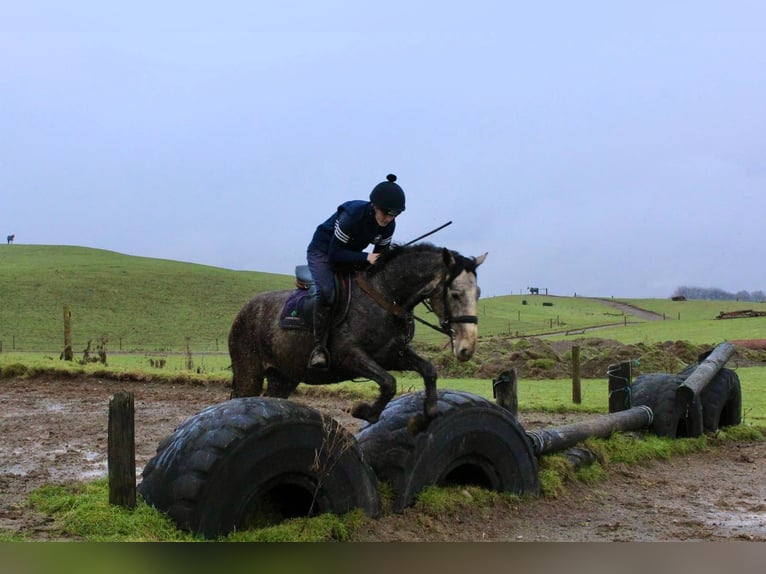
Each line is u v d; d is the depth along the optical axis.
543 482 7.40
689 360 25.22
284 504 5.73
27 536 4.81
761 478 8.93
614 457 8.98
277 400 5.35
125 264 79.00
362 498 5.66
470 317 5.68
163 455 5.16
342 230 6.01
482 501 6.56
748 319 54.44
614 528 6.39
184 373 17.97
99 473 7.50
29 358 20.66
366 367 5.80
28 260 82.38
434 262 5.79
